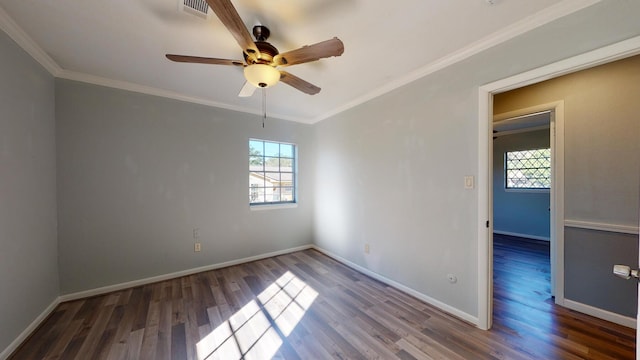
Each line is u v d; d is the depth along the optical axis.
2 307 1.65
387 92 2.78
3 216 1.68
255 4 1.49
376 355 1.70
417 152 2.47
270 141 3.88
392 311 2.26
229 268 3.38
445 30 1.76
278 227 3.94
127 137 2.75
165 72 2.44
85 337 1.91
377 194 2.96
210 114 3.30
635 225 1.94
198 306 2.37
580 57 1.48
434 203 2.32
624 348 1.72
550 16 1.57
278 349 1.77
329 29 1.75
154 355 1.72
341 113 3.53
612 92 2.03
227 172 3.44
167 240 3.01
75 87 2.47
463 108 2.07
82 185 2.52
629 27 1.33
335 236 3.72
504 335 1.89
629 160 1.96
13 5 1.50
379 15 1.60
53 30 1.76
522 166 5.28
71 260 2.47
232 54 2.10
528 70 1.69
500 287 2.74
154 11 1.57
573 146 2.21
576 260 2.21
